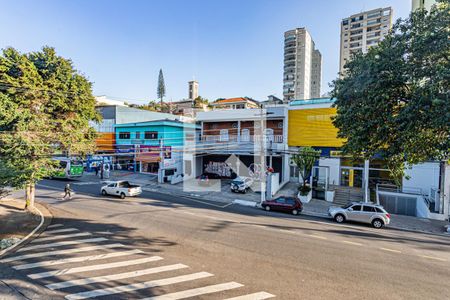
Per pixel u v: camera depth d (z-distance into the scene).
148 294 6.93
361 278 8.02
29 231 12.57
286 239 11.84
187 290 7.13
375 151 9.69
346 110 9.98
